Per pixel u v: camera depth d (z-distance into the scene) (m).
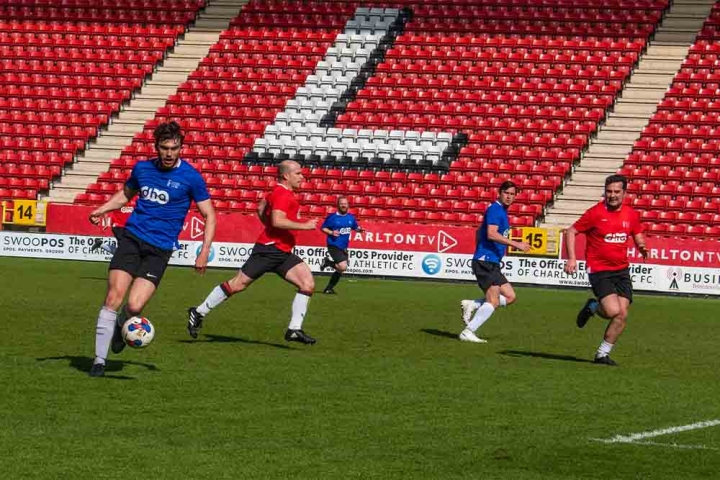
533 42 92.69
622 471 18.91
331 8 99.75
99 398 23.73
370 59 94.44
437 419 22.84
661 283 65.06
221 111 90.94
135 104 92.94
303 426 21.64
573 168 81.94
